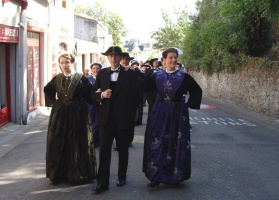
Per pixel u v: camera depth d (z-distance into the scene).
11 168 6.43
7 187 5.41
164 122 5.26
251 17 17.48
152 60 11.04
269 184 5.72
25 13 11.30
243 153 7.80
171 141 5.24
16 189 5.33
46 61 15.09
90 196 5.05
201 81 26.30
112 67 5.31
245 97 17.31
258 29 17.80
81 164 5.46
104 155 5.21
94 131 7.63
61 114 5.46
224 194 5.22
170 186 5.48
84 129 5.54
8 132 9.82
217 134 10.03
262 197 5.15
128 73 5.30
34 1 13.34
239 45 18.27
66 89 5.44
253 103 16.28
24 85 11.09
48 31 15.30
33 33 13.70
